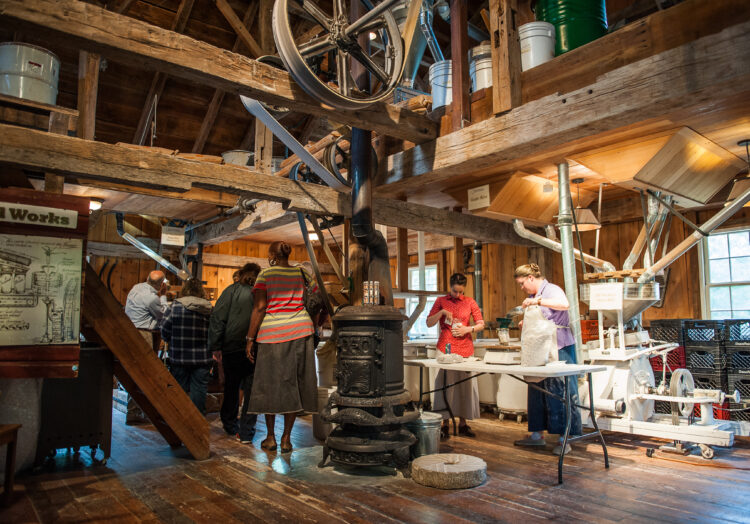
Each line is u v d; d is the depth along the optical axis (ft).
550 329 11.12
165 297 20.62
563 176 14.14
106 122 23.75
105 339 11.04
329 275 32.09
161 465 11.34
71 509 8.66
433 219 18.31
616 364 13.84
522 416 16.96
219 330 13.70
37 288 9.78
